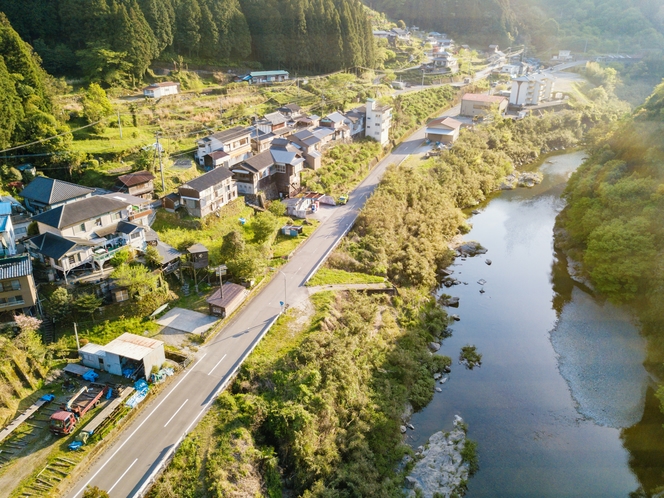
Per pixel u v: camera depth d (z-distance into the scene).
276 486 33.44
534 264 67.81
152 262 48.84
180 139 75.56
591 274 59.09
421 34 187.50
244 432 34.66
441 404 44.28
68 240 45.25
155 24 95.62
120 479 30.88
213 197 61.34
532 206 85.69
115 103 81.88
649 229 56.97
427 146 102.00
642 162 69.00
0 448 32.41
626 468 38.28
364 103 112.25
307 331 45.56
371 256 60.28
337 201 73.69
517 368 48.81
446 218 74.81
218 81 104.06
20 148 60.44
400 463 38.16
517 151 106.19
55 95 74.75
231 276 51.88
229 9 110.31
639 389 45.62
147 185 59.88
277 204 65.75
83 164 62.97
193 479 31.42
